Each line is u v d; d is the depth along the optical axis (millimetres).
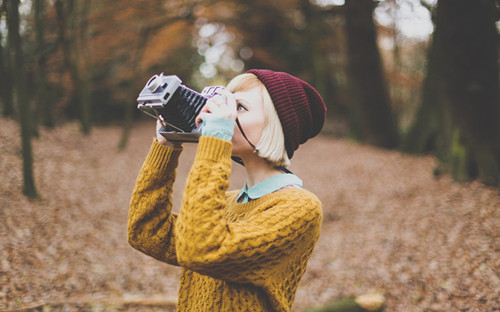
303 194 1038
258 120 1058
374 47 12141
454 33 6141
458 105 6227
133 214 1145
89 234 5137
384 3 11914
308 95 1197
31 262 3904
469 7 6016
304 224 992
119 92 15297
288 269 1039
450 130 6594
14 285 3410
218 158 950
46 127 10945
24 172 5438
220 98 1000
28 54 9508
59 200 5887
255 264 943
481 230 4590
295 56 16391
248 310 998
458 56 6137
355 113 12734
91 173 7918
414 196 6699
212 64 18719
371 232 5719
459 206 5523
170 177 1164
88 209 6027
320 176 9258
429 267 4246
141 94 1011
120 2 10172
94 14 10578
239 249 896
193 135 1023
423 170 8297
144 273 4512
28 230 4523
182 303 1147
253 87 1095
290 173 1144
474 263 3982
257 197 1071
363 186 8094
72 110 13680
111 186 7582
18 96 5379
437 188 6609
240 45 16266
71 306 3248
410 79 13961
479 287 3611
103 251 4828
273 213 976
